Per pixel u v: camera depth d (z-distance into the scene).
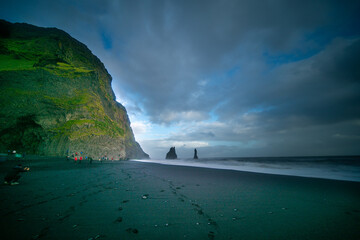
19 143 37.06
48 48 66.12
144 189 7.89
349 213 5.24
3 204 4.96
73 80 54.31
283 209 5.51
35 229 3.40
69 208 4.84
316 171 19.66
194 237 3.33
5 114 36.47
